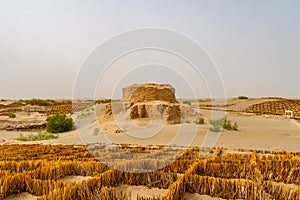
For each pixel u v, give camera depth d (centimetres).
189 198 538
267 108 3859
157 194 560
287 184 643
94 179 546
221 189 546
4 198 531
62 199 460
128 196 471
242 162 780
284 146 1226
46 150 1083
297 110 3653
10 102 5378
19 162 743
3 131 2356
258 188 523
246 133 1655
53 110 3769
